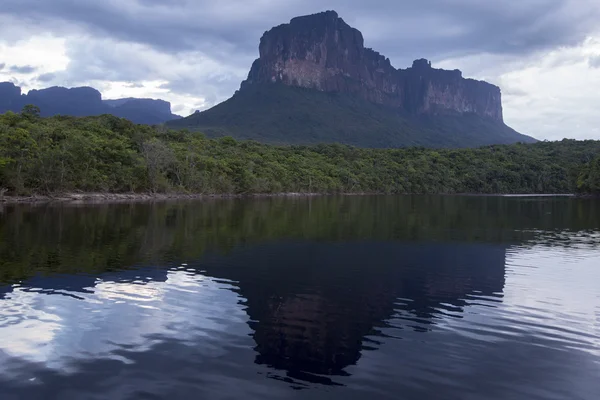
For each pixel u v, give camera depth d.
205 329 13.20
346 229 39.06
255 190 112.12
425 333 13.23
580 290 18.52
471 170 162.62
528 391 9.80
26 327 12.98
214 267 21.94
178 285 18.25
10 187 67.56
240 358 11.21
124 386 9.66
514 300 16.95
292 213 56.25
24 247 26.06
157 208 60.41
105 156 83.56
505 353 11.83
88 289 17.20
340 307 15.73
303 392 9.56
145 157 91.69
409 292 17.92
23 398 9.11
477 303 16.50
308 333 13.07
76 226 36.53
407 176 152.50
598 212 63.12
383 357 11.45
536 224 45.72
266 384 9.89
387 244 30.62
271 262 23.48
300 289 18.05
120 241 29.09
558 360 11.41
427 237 34.47
